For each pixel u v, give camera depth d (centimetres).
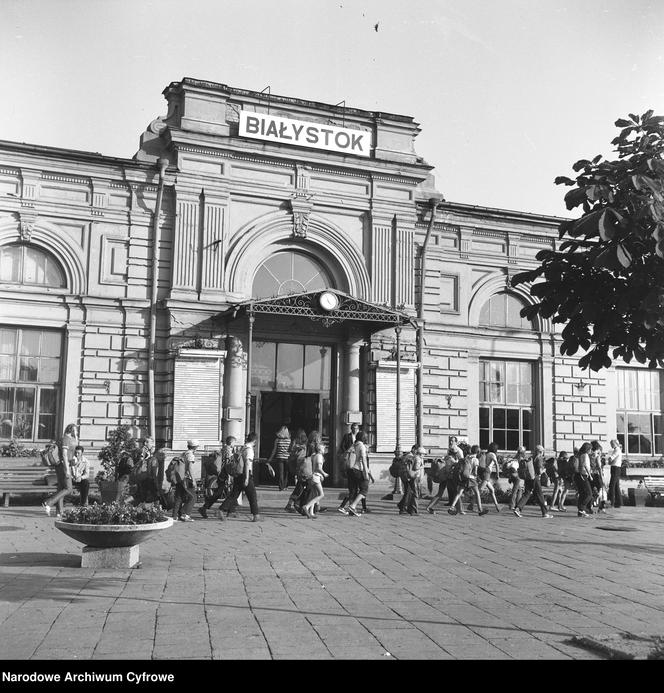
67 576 1055
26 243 2409
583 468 2073
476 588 1030
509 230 2977
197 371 2444
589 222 642
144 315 2480
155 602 901
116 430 2092
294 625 801
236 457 1756
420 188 2873
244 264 2580
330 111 2720
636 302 681
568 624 834
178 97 2581
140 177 2502
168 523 1174
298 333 2642
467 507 2233
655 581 1104
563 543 1502
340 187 2730
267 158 2623
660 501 2566
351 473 1933
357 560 1236
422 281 2803
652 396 3188
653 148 726
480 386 2934
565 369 3023
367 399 2684
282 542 1421
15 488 1995
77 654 685
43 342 2423
